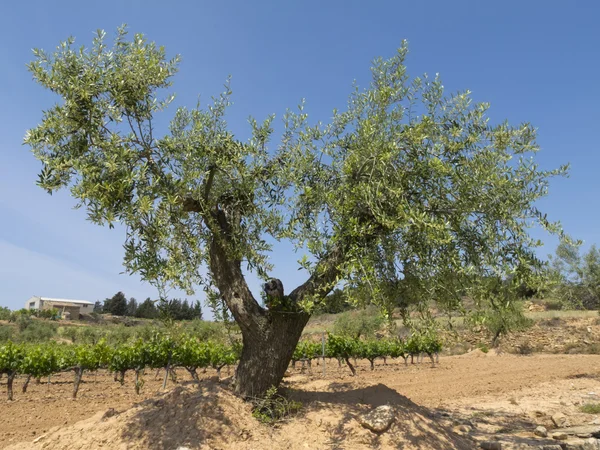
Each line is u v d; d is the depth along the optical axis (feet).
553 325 103.14
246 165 22.57
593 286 59.31
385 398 24.68
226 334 27.17
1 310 151.74
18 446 21.33
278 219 22.13
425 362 87.35
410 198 22.09
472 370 66.95
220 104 23.80
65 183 19.17
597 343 94.53
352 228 20.65
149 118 21.43
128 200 19.29
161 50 22.84
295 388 26.50
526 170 20.90
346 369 74.90
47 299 266.16
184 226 20.93
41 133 19.24
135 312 276.62
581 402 39.88
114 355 49.06
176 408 21.49
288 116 24.44
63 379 60.08
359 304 21.07
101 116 20.38
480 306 20.80
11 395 42.01
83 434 20.98
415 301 23.39
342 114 24.71
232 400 22.08
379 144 21.04
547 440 26.12
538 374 58.95
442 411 36.01
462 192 20.70
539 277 19.95
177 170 21.36
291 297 23.12
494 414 35.29
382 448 20.11
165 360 49.90
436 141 22.16
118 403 38.47
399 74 23.16
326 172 23.47
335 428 21.56
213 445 19.13
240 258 22.26
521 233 20.33
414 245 21.98
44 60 20.44
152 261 19.33
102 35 21.36
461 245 21.70
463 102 22.20
